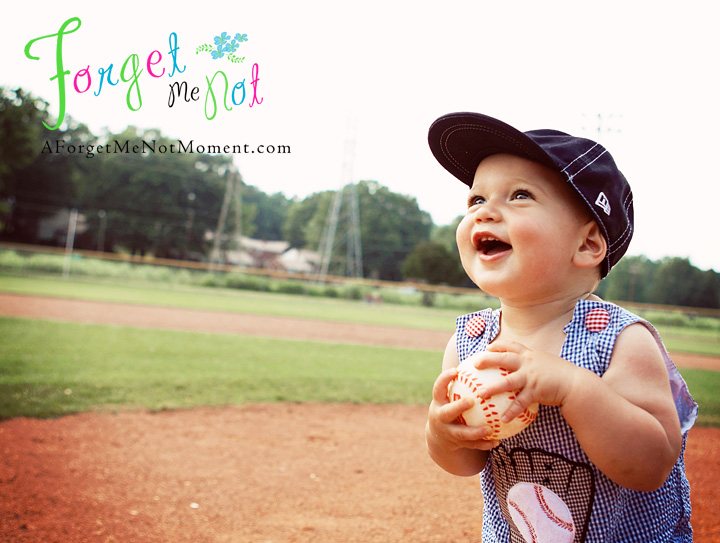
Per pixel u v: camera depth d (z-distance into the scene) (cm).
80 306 1795
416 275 6153
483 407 122
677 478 141
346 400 700
